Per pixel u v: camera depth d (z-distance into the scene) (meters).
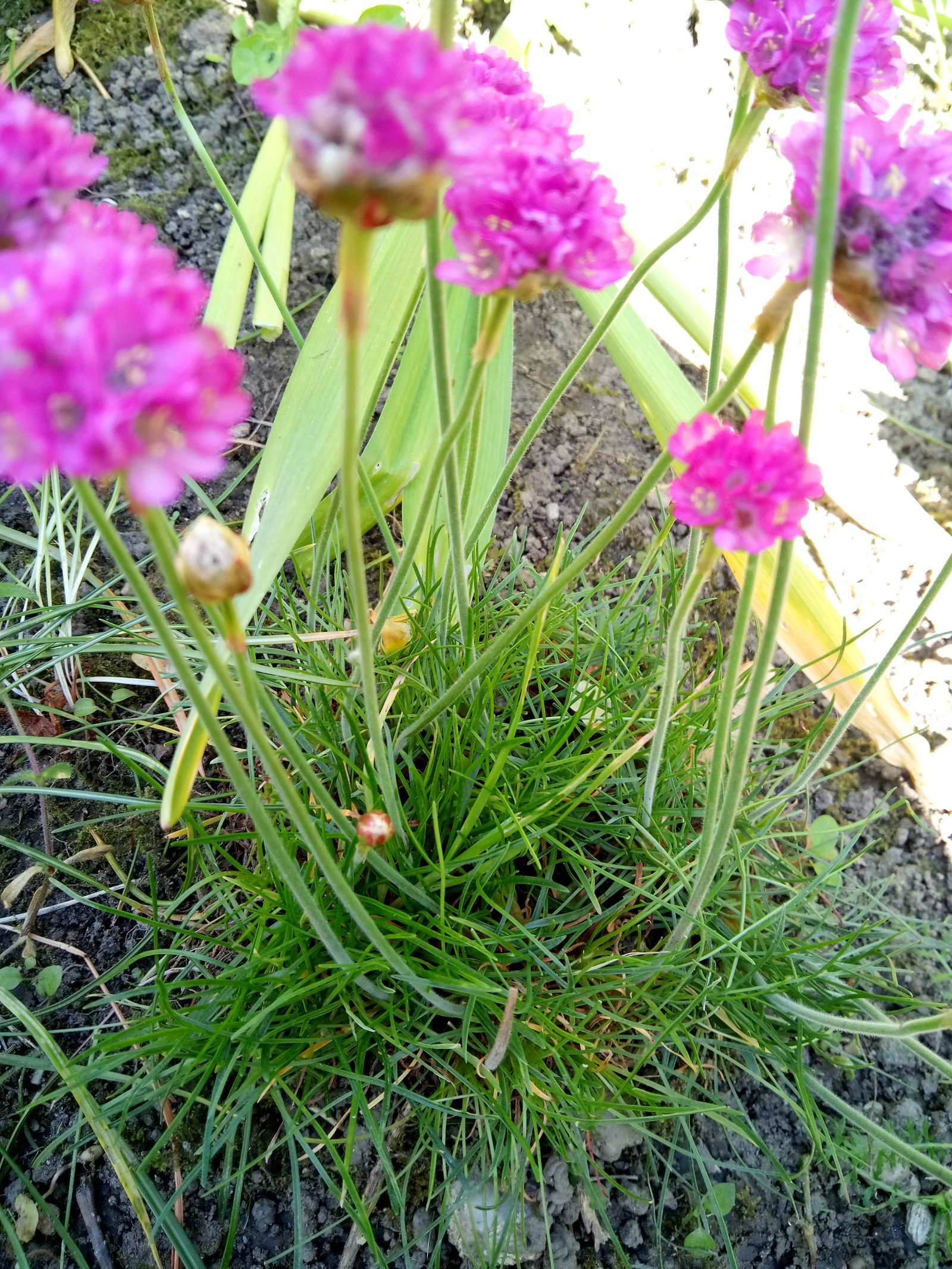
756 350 0.14
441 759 0.22
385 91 0.09
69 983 0.23
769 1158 0.24
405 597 0.24
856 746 0.32
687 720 0.24
